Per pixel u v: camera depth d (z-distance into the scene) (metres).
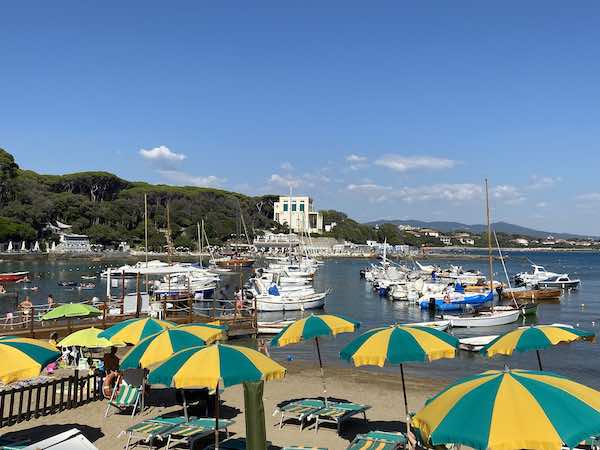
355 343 12.11
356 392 20.66
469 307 53.53
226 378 10.12
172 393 18.62
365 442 12.67
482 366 28.27
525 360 30.02
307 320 15.05
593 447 11.16
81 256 155.62
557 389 7.30
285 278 78.12
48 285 86.69
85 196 191.88
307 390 20.94
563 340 12.41
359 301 68.31
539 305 62.31
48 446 10.10
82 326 32.44
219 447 12.40
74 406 16.98
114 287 82.56
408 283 69.31
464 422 6.85
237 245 176.75
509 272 134.25
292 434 14.91
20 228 152.25
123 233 177.50
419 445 11.45
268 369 10.64
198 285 64.19
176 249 179.62
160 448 13.53
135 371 16.34
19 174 181.00
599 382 25.95
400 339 11.77
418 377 25.42
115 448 13.63
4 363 10.91
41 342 12.38
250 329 36.16
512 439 6.44
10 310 59.06
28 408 15.74
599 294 75.69
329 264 173.12
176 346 13.48
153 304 38.09
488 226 53.28
